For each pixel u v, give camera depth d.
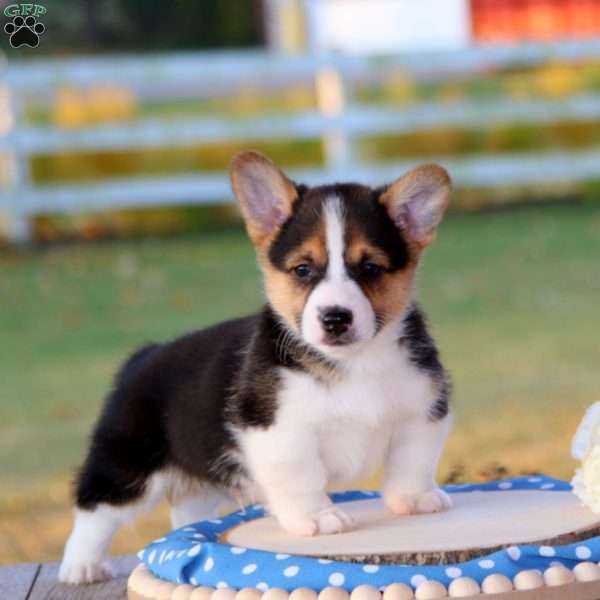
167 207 24.03
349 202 6.83
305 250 6.70
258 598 5.72
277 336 6.68
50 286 20.17
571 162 25.41
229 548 6.08
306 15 42.59
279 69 25.16
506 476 8.67
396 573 5.66
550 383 14.02
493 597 5.57
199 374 7.28
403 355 6.62
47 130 23.64
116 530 7.60
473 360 15.27
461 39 41.12
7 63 25.20
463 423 12.55
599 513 6.40
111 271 20.97
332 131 24.84
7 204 23.11
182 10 45.41
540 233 22.89
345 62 25.41
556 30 37.41
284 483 6.54
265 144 25.17
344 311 6.33
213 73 24.92
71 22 44.03
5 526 10.30
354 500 7.34
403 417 6.68
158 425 7.43
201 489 7.57
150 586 6.18
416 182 6.90
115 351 16.22
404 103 26.52
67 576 7.43
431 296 18.80
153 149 24.67
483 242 22.39
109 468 7.47
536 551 5.73
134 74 24.52
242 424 6.66
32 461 12.13
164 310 18.23
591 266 20.22
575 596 5.66
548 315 17.42
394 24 41.62
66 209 23.38
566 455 11.13
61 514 10.59
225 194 24.02
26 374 15.47
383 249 6.68
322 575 5.69
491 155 25.83
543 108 26.05
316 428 6.52
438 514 6.66
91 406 14.02
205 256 21.75
